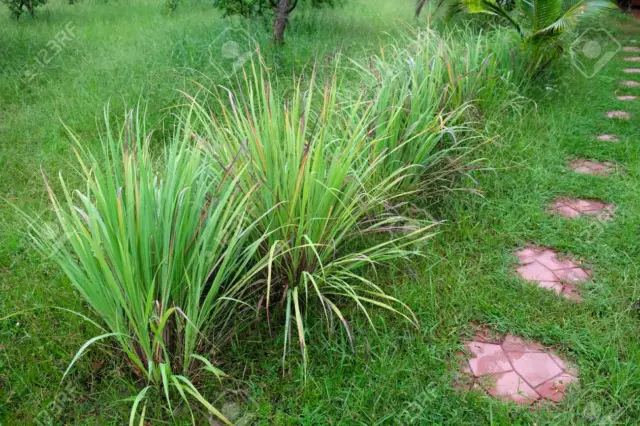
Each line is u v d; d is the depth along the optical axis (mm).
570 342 2592
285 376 2430
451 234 3525
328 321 2734
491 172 4207
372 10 11000
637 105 5855
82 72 6543
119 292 2076
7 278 3123
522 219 3658
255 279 2814
